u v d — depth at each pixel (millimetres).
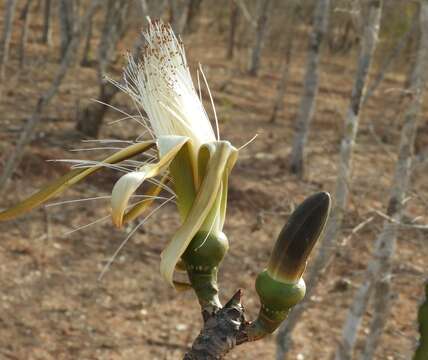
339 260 7465
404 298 7848
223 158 1519
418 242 5039
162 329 7062
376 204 6145
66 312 7074
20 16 23797
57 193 1652
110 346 6680
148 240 8688
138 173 1427
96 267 7941
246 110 15633
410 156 4355
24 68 15547
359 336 7242
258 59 20344
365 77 4691
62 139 11195
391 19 11398
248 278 8227
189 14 11203
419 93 4289
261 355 6773
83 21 6105
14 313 6910
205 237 1531
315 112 15602
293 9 17859
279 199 9898
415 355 1871
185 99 1685
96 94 14570
